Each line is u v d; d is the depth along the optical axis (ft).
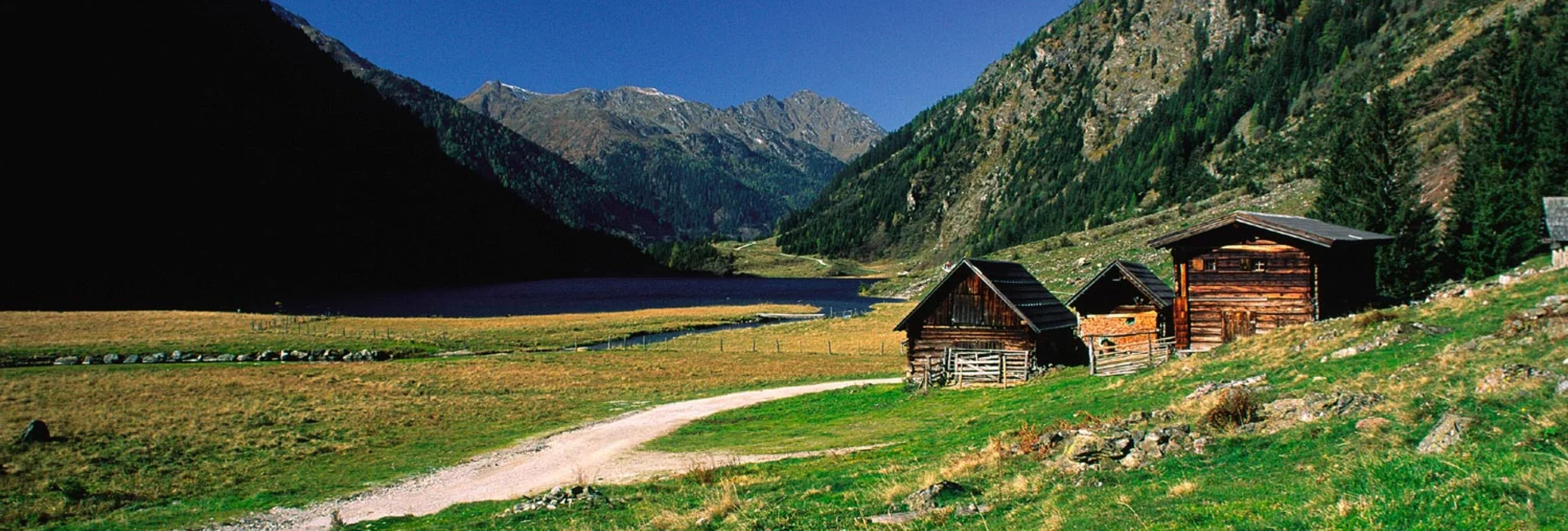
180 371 200.44
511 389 182.39
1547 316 63.77
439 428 133.49
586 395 175.11
